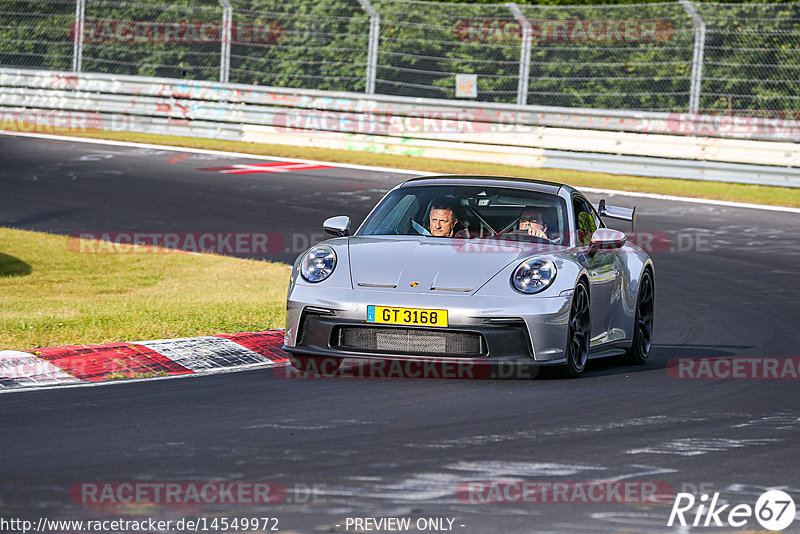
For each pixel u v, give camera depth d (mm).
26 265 47469
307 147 87875
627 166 77875
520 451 18875
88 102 93750
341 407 22391
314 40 90625
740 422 22078
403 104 85375
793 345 33781
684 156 76812
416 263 26203
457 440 19594
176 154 81750
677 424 21656
